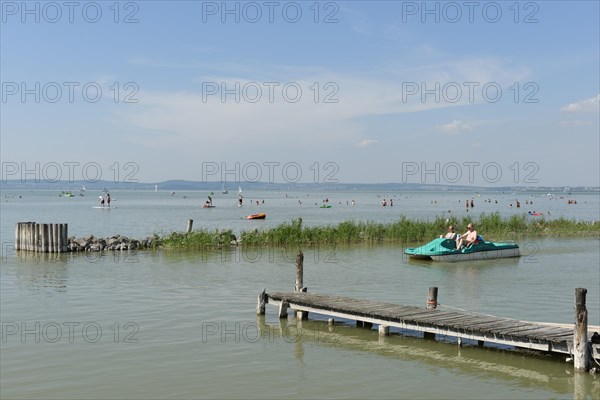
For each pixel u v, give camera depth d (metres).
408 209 120.31
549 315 20.92
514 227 56.16
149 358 15.78
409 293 25.45
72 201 164.62
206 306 22.38
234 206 133.12
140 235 54.44
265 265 33.84
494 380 14.34
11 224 66.88
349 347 17.22
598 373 14.76
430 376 14.60
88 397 13.02
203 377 14.35
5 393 13.20
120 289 25.75
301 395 13.24
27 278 28.66
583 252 41.72
